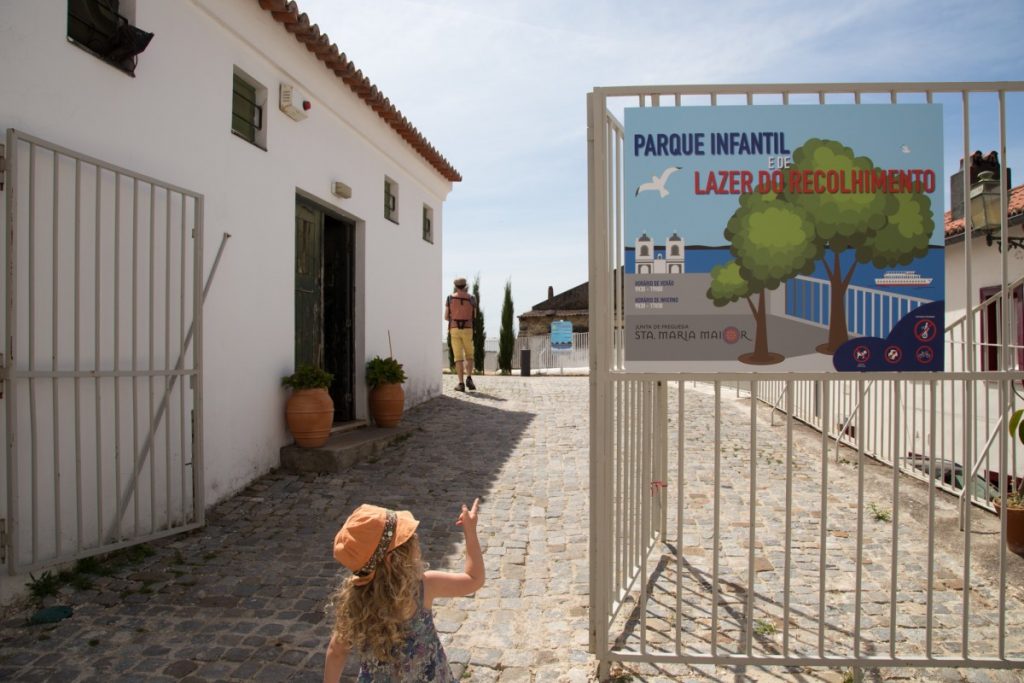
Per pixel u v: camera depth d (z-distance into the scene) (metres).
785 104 3.16
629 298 3.21
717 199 3.18
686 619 3.90
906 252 3.13
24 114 4.03
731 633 3.71
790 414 3.15
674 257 3.19
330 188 8.23
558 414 11.21
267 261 6.86
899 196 3.13
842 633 3.71
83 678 3.21
